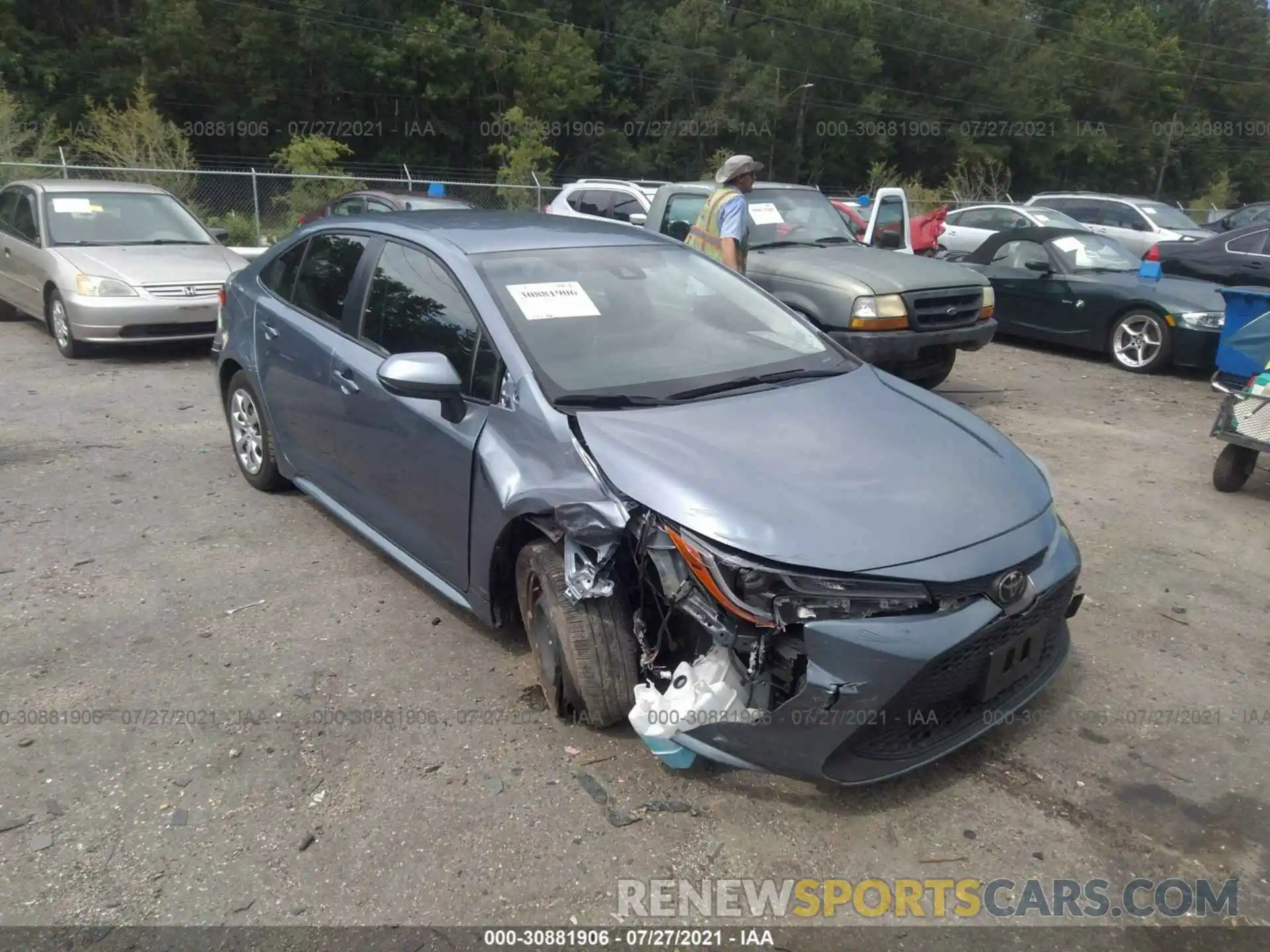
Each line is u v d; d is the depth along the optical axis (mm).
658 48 52312
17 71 36906
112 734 3486
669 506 3020
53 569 4801
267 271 5531
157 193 10727
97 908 2713
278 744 3436
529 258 4180
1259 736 3584
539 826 3037
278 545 5125
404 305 4281
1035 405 8602
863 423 3584
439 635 4211
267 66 40875
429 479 3938
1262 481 6566
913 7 58375
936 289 7609
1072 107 63438
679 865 2893
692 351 3982
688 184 9094
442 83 44719
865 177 56000
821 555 2859
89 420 7406
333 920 2684
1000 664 3072
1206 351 9422
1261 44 72438
